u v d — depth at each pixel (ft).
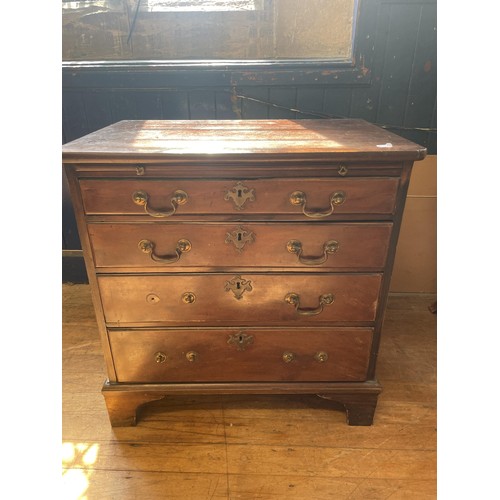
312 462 3.81
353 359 4.00
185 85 5.44
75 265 6.65
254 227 3.49
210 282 3.69
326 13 5.32
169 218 3.46
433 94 5.38
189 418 4.32
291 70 5.31
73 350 5.34
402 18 5.04
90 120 5.73
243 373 4.08
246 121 4.81
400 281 6.45
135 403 4.12
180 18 5.39
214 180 3.34
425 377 4.86
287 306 3.79
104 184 3.34
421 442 4.02
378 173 3.34
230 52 5.57
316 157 3.18
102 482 3.64
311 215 3.40
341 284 3.70
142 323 3.84
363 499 3.48
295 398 4.59
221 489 3.56
